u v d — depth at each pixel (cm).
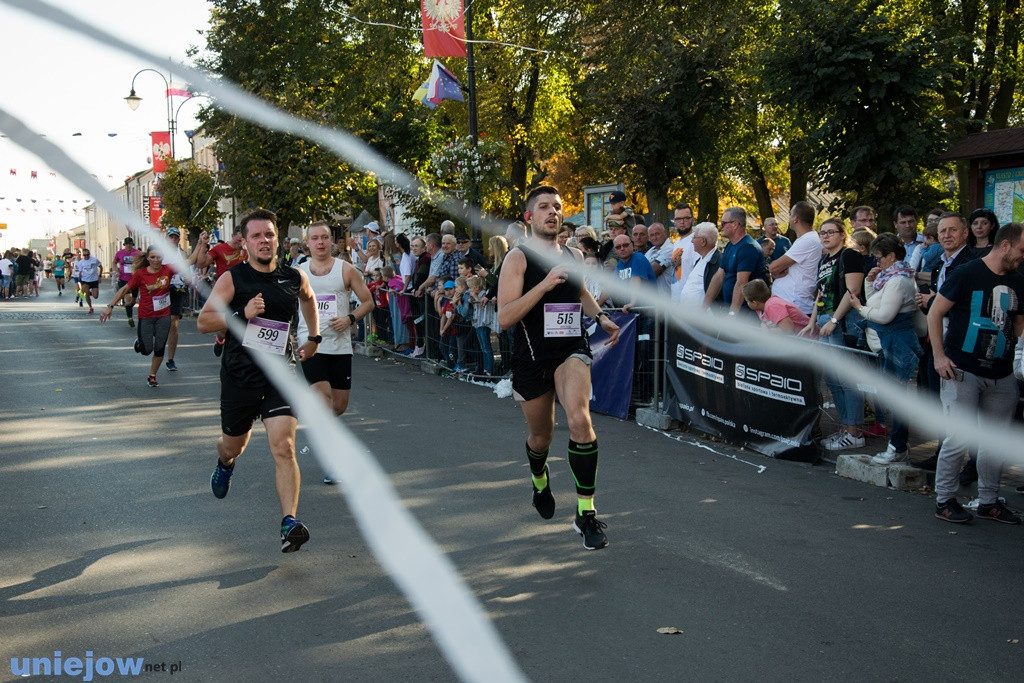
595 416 862
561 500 546
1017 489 577
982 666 323
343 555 439
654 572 419
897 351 600
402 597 384
